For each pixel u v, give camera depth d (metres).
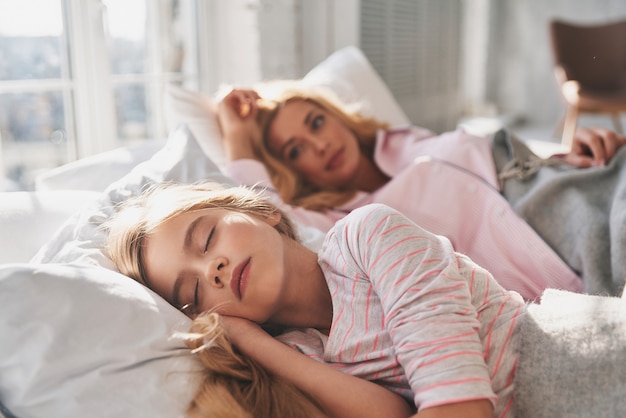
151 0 2.32
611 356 0.80
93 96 2.09
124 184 1.24
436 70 3.98
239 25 2.55
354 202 1.72
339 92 2.19
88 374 0.79
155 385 0.81
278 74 2.69
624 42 4.91
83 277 0.87
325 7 2.79
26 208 1.23
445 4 4.04
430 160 1.68
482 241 1.57
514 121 6.70
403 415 0.83
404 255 0.90
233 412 0.79
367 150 2.00
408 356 0.80
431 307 0.82
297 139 1.83
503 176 1.65
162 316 0.89
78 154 2.12
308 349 0.96
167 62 2.41
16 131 1.96
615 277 1.34
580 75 4.92
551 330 0.85
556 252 1.50
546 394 0.82
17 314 0.80
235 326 0.94
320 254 1.07
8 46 1.90
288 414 0.81
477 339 0.81
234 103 1.85
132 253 1.01
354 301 0.95
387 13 3.19
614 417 0.77
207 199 1.06
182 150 1.38
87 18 2.05
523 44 6.78
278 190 1.76
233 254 0.96
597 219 1.43
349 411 0.83
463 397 0.74
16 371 0.78
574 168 1.64
